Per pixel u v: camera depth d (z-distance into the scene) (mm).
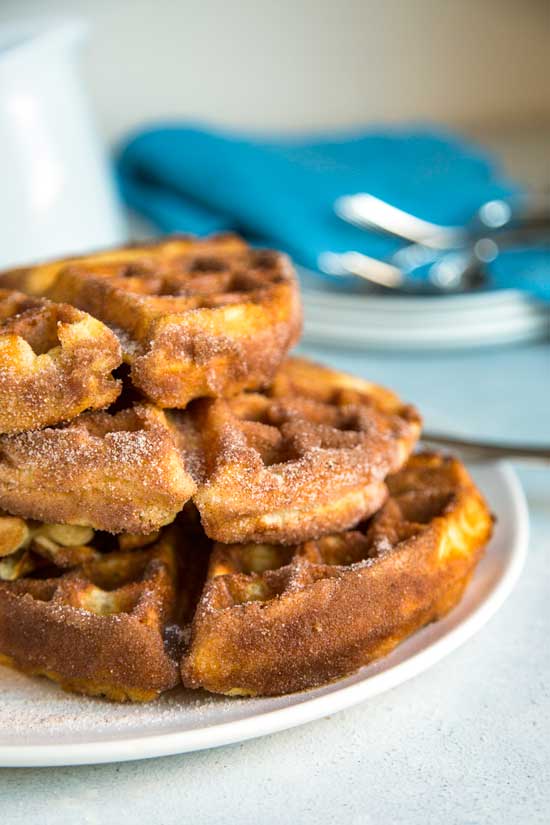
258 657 791
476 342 1237
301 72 1983
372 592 809
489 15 1986
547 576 916
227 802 768
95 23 1875
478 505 883
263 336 847
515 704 823
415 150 1619
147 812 764
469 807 764
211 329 829
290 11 1939
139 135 1634
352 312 1232
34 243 1206
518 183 1661
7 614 804
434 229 1388
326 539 841
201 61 1942
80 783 779
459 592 852
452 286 1271
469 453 981
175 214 1494
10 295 842
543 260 1286
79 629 792
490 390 1154
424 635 832
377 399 912
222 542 827
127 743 766
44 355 801
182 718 786
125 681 791
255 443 842
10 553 827
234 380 844
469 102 2053
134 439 796
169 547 842
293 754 793
